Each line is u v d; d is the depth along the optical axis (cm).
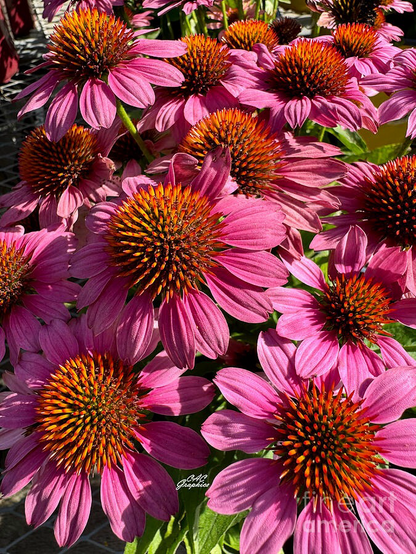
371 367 20
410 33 54
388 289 21
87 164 27
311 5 36
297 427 18
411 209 22
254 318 19
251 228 19
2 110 45
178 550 27
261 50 27
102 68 23
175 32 50
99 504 31
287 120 23
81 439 18
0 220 27
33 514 19
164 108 25
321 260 28
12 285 23
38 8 58
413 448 17
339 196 24
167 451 19
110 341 21
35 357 21
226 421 18
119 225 19
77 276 20
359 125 23
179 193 20
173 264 19
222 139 22
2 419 20
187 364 18
